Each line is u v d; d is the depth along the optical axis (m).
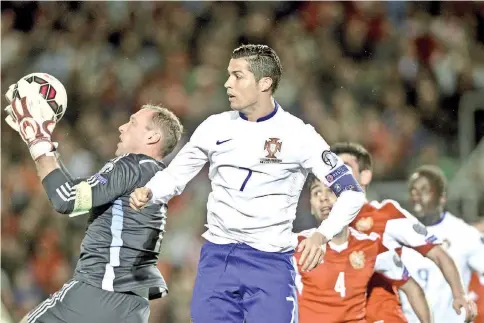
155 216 17.45
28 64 52.97
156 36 54.34
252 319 16.80
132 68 52.38
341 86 51.62
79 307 16.75
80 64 52.38
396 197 42.31
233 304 16.94
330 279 19.89
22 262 42.91
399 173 46.69
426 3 56.38
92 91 50.88
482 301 25.52
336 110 49.66
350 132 48.19
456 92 52.88
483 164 43.31
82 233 43.53
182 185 17.14
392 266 20.34
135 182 17.06
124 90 51.22
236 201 16.69
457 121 51.00
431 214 25.17
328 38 54.16
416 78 52.94
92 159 47.38
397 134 49.00
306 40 53.88
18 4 54.62
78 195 16.42
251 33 54.22
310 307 19.97
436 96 52.22
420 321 20.77
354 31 54.47
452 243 24.86
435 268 23.81
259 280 16.70
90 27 54.50
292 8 55.28
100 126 49.00
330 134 47.84
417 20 55.50
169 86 51.41
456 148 49.44
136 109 50.56
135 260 17.17
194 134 17.20
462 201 42.41
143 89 51.28
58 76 52.25
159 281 17.47
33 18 54.72
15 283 42.22
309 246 15.93
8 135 48.38
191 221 42.72
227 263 16.88
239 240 16.83
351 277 19.94
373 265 20.08
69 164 46.41
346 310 19.86
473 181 42.88
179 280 40.53
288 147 16.61
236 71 16.78
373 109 50.88
